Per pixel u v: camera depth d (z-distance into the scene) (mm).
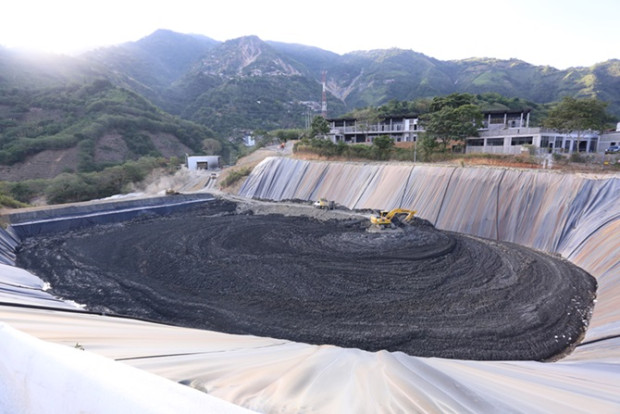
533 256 22453
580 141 43000
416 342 14172
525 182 27344
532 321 15406
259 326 15461
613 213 21641
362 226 30906
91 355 3377
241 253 24938
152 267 22703
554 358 13359
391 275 20484
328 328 15219
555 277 19328
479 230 27812
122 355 7578
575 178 25203
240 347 10477
